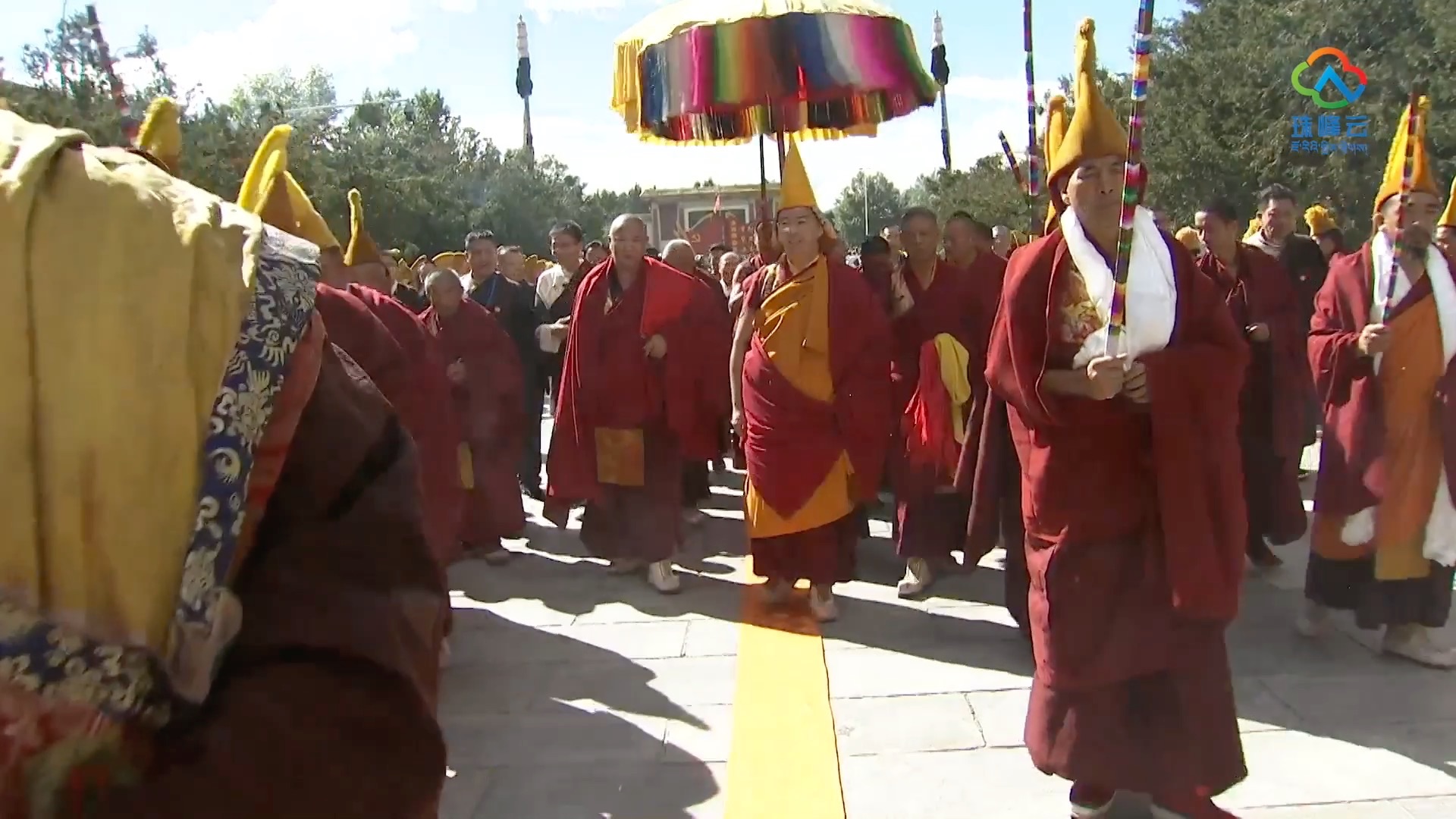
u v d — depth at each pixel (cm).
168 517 91
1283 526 545
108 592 88
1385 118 2016
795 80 536
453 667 466
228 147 1703
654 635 500
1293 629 467
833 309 488
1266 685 407
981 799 331
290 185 399
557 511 608
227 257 100
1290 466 548
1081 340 281
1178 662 276
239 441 94
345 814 93
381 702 97
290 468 103
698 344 578
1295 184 2250
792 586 544
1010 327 288
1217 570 269
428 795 100
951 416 524
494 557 641
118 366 89
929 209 549
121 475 88
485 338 629
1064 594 281
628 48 582
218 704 92
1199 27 2584
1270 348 544
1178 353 270
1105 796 299
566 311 824
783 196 491
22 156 93
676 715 405
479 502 627
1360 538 416
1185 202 2506
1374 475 409
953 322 543
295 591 98
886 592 557
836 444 493
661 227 3253
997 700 405
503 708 419
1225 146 2402
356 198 516
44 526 86
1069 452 281
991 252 566
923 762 356
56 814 87
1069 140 290
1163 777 279
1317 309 438
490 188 4619
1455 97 1912
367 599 101
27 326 87
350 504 105
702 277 786
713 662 461
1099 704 282
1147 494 277
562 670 459
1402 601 414
